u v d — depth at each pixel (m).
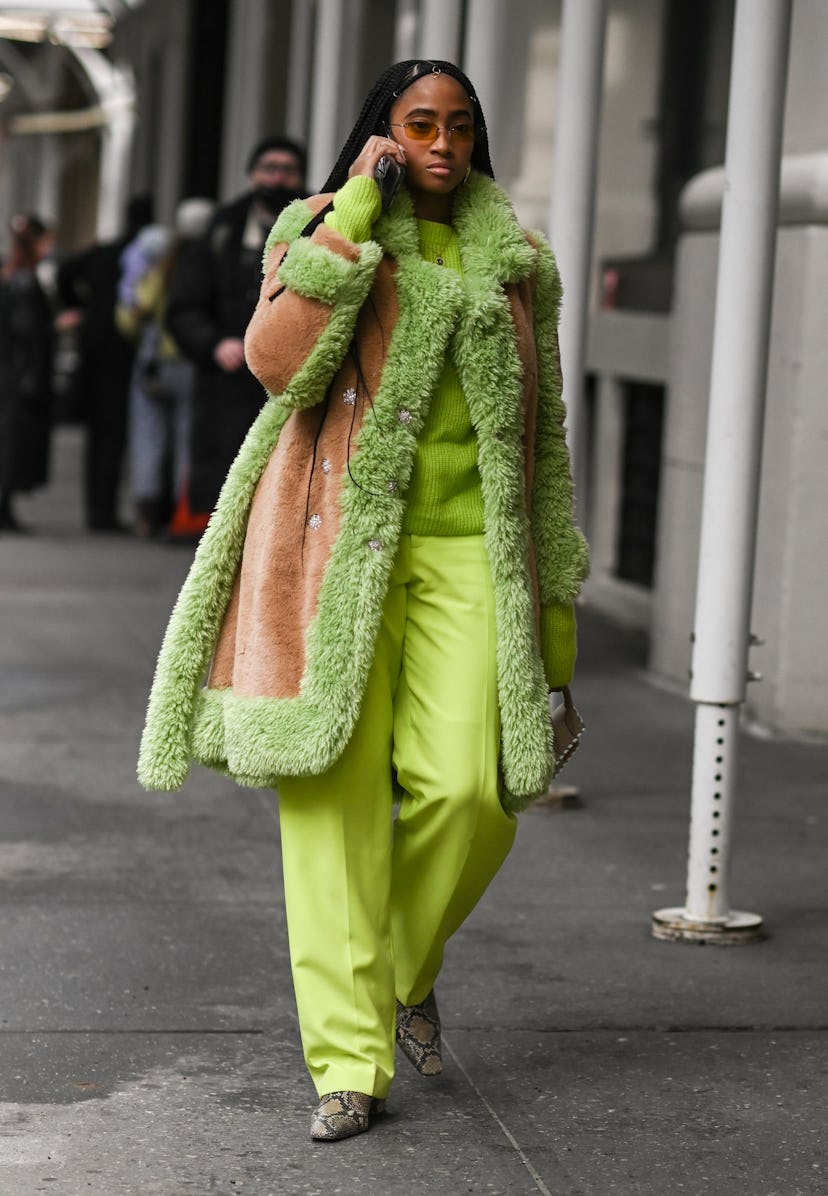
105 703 17.64
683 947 10.95
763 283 10.78
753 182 10.70
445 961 10.59
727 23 21.52
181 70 42.66
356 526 7.92
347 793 8.04
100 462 30.86
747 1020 9.77
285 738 7.86
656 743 16.47
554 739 8.59
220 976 10.23
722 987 10.27
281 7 35.47
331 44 23.08
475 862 8.14
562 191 13.75
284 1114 8.39
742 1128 8.35
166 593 24.36
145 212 30.38
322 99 23.17
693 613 18.58
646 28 23.20
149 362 28.89
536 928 11.23
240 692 8.03
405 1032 8.59
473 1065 9.04
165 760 8.27
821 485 16.30
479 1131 8.24
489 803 8.02
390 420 7.91
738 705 11.06
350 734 7.89
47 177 74.69
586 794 14.59
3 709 17.22
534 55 23.53
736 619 10.97
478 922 11.34
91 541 29.50
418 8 24.31
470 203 8.14
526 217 23.36
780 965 10.66
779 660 16.58
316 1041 8.11
